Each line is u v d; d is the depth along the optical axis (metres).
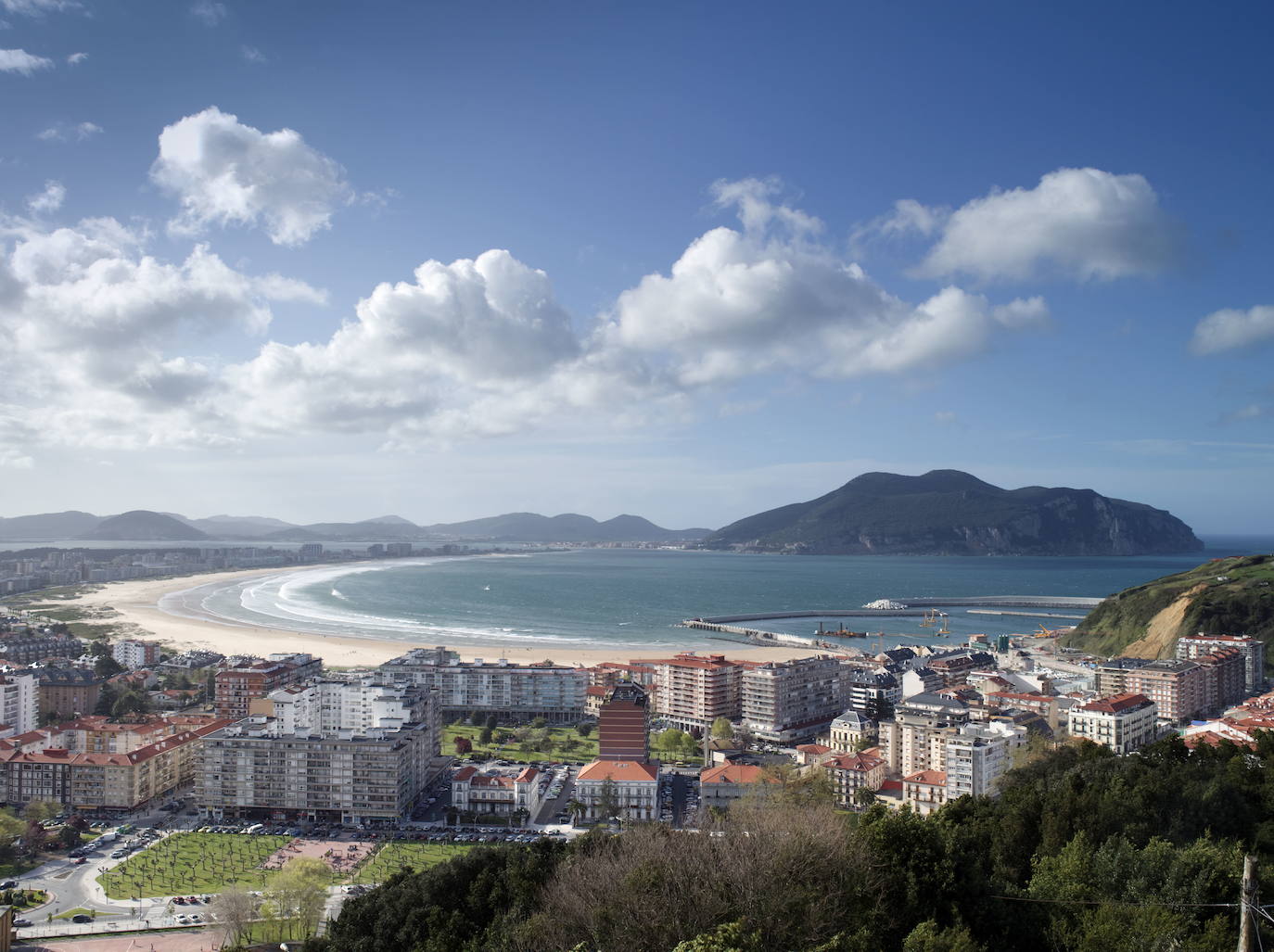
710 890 128.75
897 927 127.69
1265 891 132.00
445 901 182.25
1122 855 141.25
